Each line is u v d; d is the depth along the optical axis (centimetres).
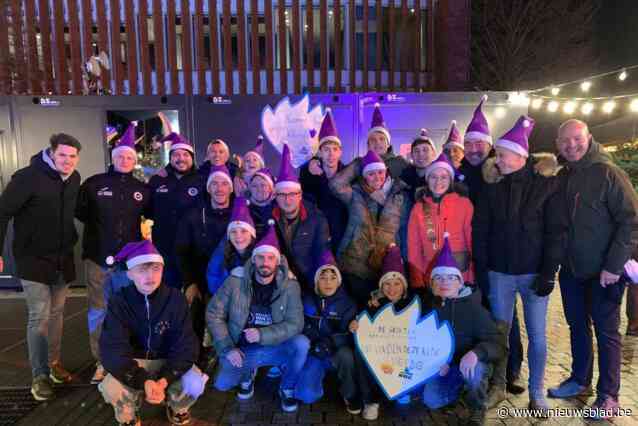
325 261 289
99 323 324
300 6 1084
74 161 301
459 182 307
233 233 297
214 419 274
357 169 332
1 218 286
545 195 259
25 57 1025
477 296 273
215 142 375
